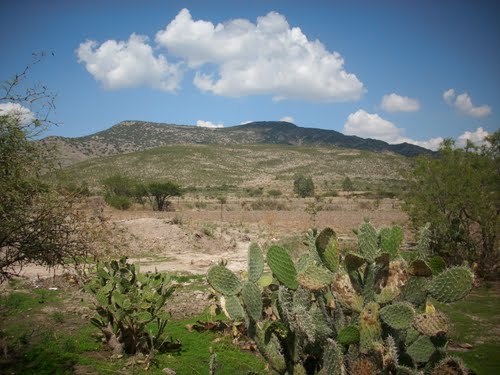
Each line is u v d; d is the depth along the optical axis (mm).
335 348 3291
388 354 3104
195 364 5898
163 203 44656
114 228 17562
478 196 11719
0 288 9773
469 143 12930
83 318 7770
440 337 3441
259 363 5988
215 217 35250
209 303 9094
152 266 14234
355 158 142375
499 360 6195
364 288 3498
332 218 32281
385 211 41156
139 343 6246
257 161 144125
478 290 10461
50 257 5660
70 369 5523
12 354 5945
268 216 31531
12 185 5055
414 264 3398
